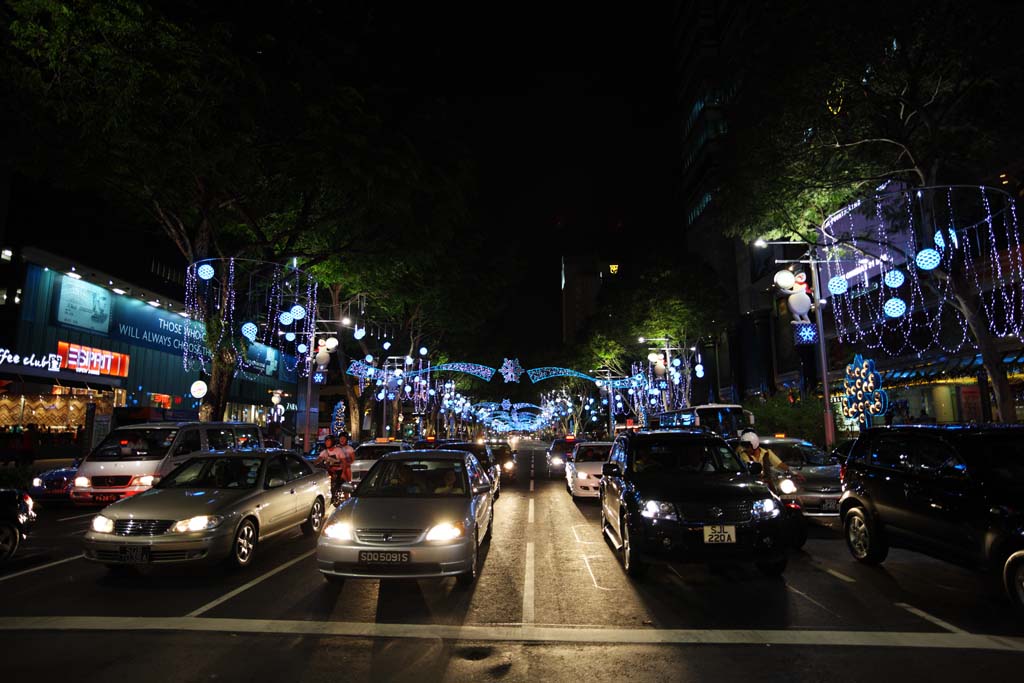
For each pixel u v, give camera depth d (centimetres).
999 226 1933
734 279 4888
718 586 714
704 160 5506
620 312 4119
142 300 3197
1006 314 1903
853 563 827
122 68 1157
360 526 684
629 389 4866
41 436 2686
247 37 1362
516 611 623
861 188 1681
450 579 754
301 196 1697
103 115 1224
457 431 7869
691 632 557
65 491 1348
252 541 833
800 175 1570
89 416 2270
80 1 1134
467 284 3244
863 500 811
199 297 1670
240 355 1738
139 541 727
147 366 3250
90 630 560
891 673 463
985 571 617
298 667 478
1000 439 682
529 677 461
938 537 681
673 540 698
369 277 2355
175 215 1595
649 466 859
